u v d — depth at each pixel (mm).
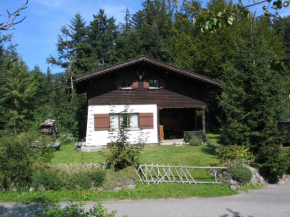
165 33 39875
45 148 10469
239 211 7859
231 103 12820
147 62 18031
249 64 12320
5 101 25719
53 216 4848
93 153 16203
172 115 23719
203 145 18047
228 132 12664
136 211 7809
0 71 23719
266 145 11625
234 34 24297
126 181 9672
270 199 9094
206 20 3811
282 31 32188
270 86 11930
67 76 36438
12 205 8305
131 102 18500
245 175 10250
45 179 9445
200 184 10297
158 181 10234
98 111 17891
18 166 9320
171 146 17938
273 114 11742
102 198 8906
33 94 26797
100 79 18078
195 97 19844
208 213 7680
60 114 27484
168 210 7906
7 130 23828
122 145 10484
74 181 9539
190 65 28281
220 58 24891
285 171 12391
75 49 38188
